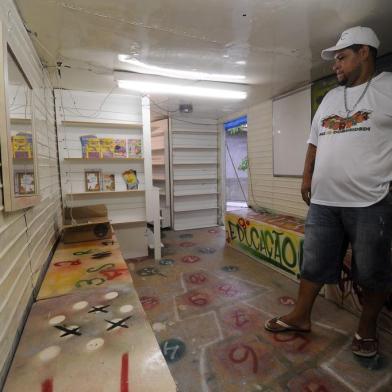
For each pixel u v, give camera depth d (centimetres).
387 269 154
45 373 88
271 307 224
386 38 207
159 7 160
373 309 161
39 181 174
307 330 185
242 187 731
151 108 437
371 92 149
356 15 174
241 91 332
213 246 402
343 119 158
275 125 370
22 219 132
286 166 356
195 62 244
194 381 149
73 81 287
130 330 110
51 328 112
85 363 92
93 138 332
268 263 312
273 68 263
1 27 104
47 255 194
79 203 336
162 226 510
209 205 543
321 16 174
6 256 104
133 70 261
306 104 315
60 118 318
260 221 328
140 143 356
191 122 514
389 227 150
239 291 254
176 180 515
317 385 145
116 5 158
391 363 158
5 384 83
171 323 203
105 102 337
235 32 193
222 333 190
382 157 146
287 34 196
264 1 156
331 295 229
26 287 130
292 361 162
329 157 162
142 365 91
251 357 166
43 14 164
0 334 90
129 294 142
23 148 140
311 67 261
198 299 240
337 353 168
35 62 200
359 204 154
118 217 354
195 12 166
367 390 141
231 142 773
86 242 239
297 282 269
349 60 156
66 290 147
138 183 362
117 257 201
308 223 179
